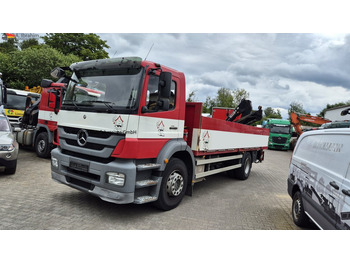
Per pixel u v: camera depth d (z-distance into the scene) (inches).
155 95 182.4
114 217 183.0
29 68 880.9
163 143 192.1
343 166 138.0
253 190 306.8
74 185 187.3
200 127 229.0
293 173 206.5
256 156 417.1
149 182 179.6
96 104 180.5
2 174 272.8
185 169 217.9
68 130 196.1
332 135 161.8
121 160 167.9
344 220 125.6
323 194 150.6
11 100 519.8
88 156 181.5
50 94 362.0
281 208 240.1
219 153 282.0
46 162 353.4
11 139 273.9
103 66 187.6
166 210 205.0
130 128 165.0
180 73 208.1
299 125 1011.9
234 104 1676.9
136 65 172.4
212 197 259.9
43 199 206.1
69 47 1216.8
